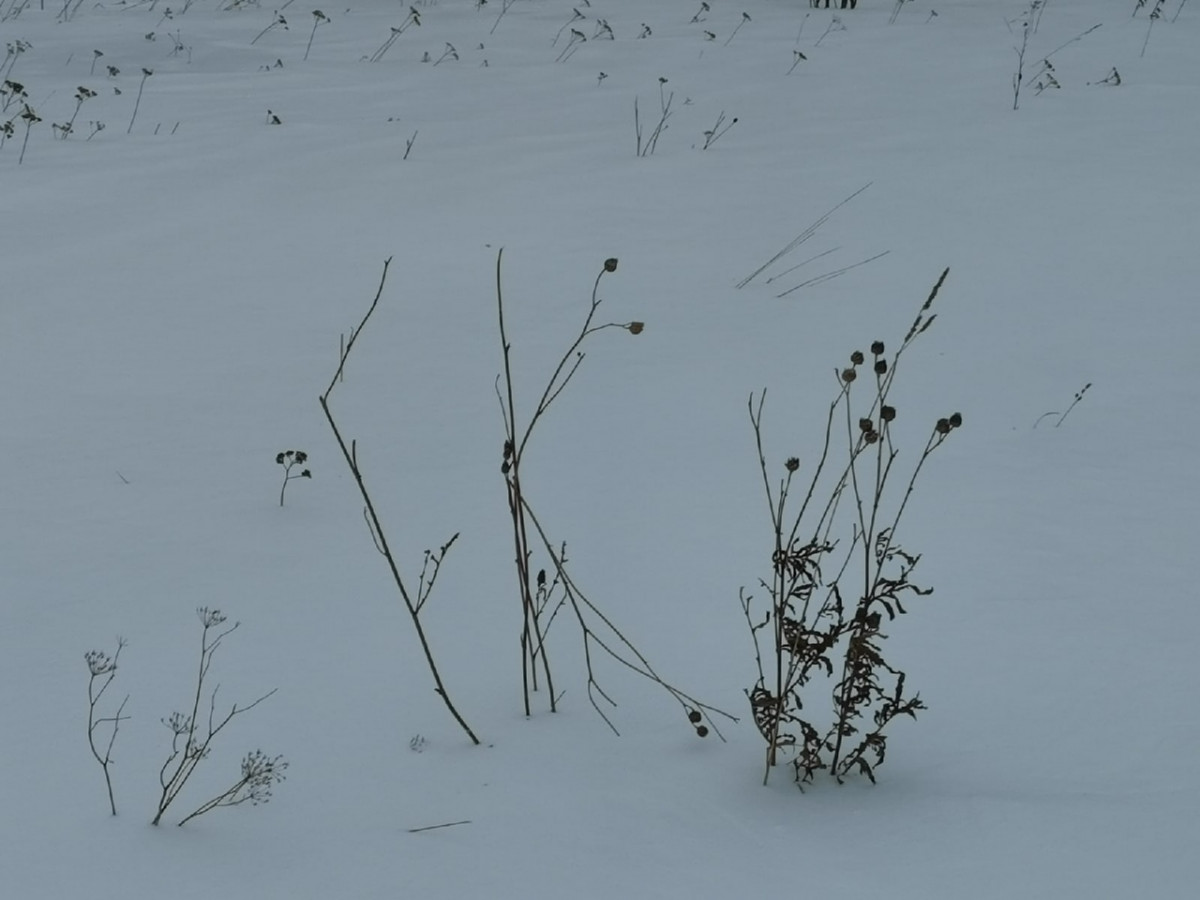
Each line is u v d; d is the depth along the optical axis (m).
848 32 10.33
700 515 3.61
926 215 6.42
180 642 2.93
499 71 9.30
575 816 2.25
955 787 2.33
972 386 4.54
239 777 2.39
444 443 4.14
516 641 2.93
